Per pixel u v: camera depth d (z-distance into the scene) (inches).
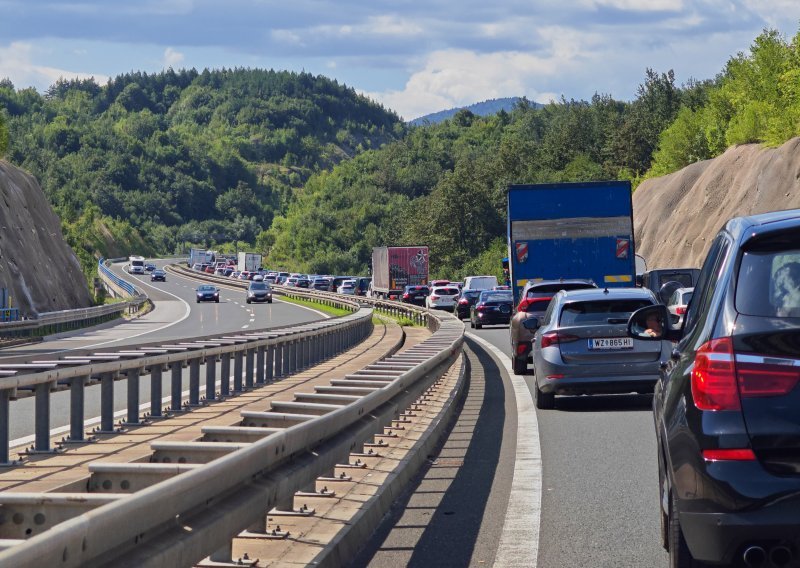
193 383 707.4
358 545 318.0
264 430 359.3
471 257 7347.4
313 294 3730.3
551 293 982.4
